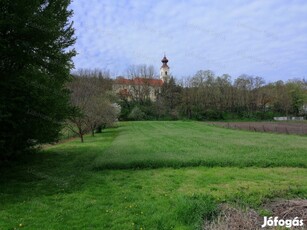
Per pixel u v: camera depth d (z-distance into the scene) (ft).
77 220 24.35
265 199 27.96
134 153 56.59
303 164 44.32
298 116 285.43
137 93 300.20
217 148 61.67
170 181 36.76
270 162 45.16
